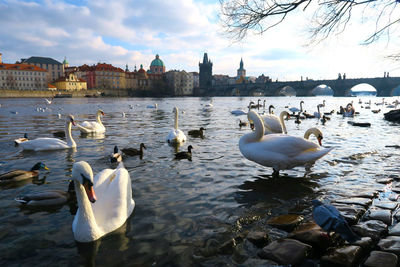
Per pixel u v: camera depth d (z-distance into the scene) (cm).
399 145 1208
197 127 2048
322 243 431
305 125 2156
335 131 1741
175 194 652
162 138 1509
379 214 526
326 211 411
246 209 566
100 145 1304
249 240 449
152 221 516
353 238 365
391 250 411
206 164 927
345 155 1022
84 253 419
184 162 956
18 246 438
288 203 595
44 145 1175
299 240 441
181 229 485
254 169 859
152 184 723
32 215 555
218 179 763
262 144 747
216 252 416
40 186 723
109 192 525
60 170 870
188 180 755
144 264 389
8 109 4459
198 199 620
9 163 960
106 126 2117
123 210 513
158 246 433
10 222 523
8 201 626
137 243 442
